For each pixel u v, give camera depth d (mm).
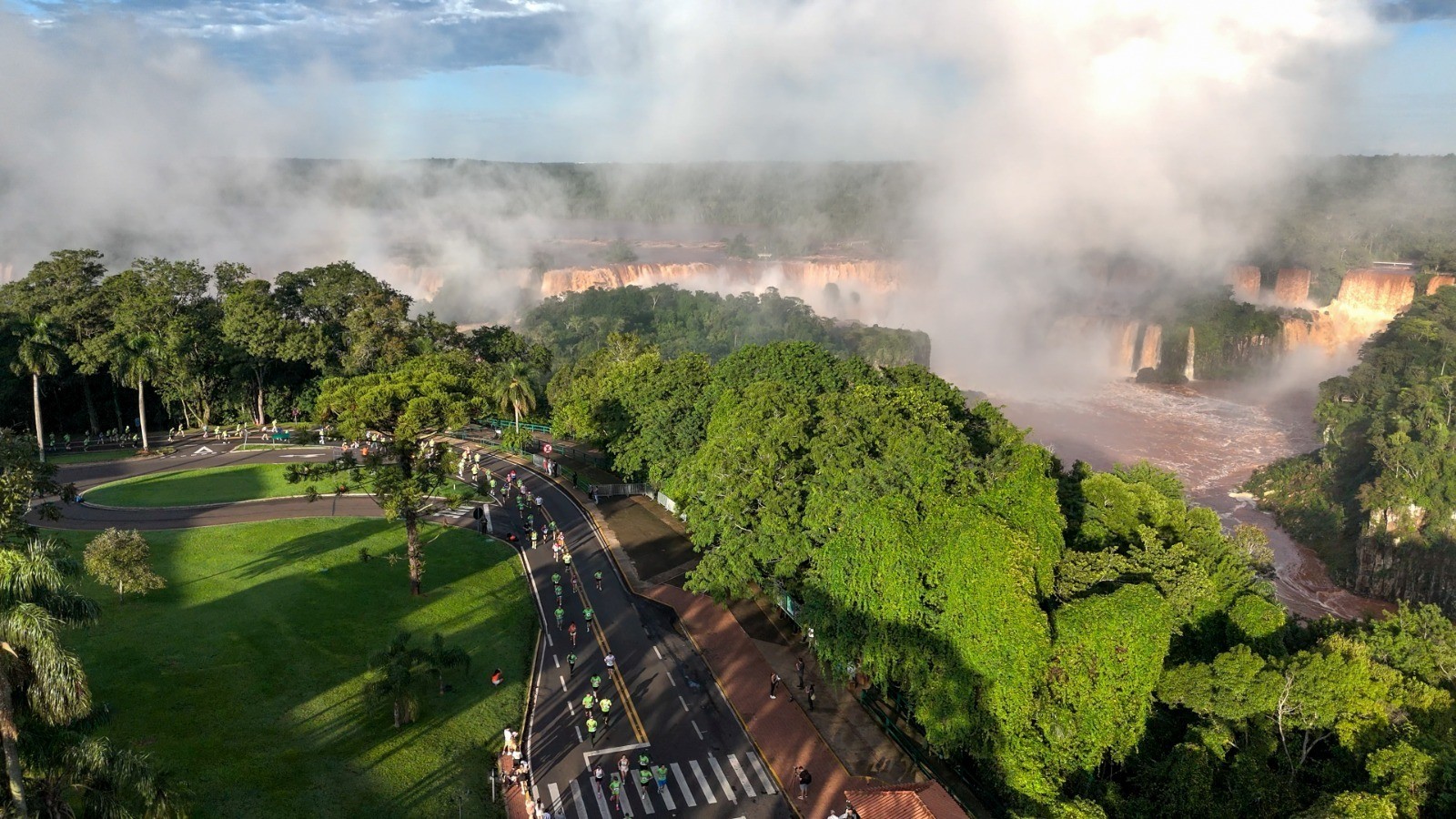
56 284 139875
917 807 46250
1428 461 136875
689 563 88688
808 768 57812
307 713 57500
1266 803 48938
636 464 102625
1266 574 86875
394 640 60500
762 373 100250
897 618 58188
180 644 62594
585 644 72375
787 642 74250
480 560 85625
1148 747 56625
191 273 144250
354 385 77938
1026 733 51375
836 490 68375
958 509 57531
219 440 130875
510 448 125062
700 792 55031
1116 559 62375
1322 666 53125
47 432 140250
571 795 54094
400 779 53344
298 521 90500
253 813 48000
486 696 63094
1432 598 132250
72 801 42906
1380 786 48250
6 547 35812
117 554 65938
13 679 34469
